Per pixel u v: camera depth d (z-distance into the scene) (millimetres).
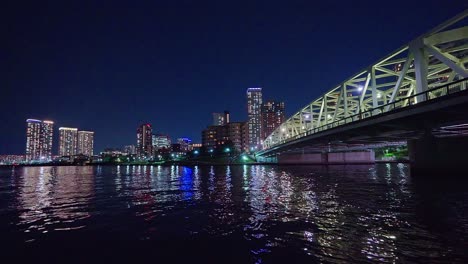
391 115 35906
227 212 20531
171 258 11773
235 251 12211
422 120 35625
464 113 30328
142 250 12812
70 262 11695
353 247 12031
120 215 20844
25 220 19734
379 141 61250
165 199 29078
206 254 12031
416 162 37375
